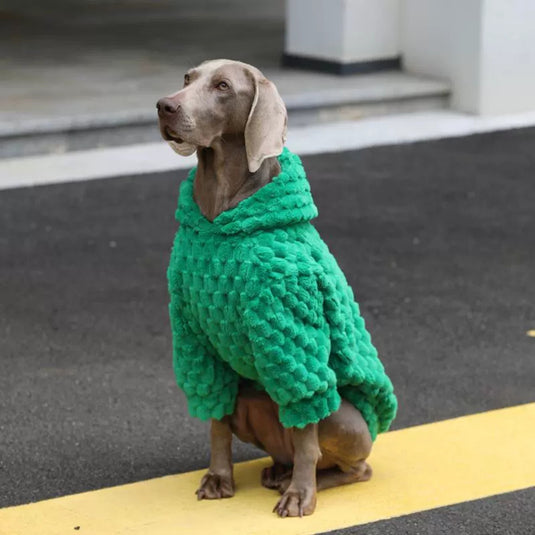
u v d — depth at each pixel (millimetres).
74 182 16266
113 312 11797
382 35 21266
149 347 10898
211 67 7035
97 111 18094
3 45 24125
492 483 8188
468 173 17359
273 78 20703
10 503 7926
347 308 7406
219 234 7094
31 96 19109
